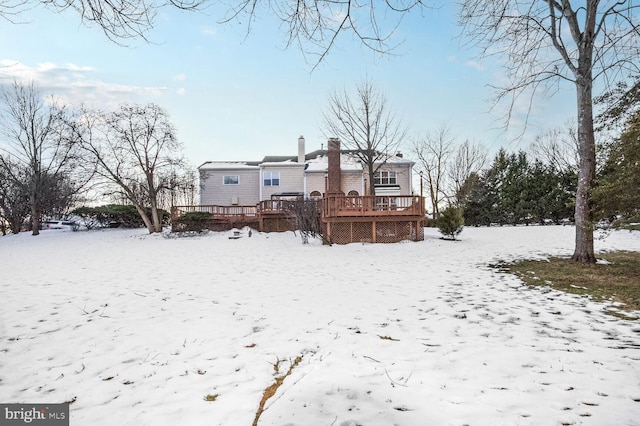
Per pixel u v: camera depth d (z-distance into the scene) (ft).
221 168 85.05
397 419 7.39
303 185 84.48
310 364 10.32
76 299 19.02
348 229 48.62
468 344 11.81
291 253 39.88
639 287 19.62
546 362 10.21
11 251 46.09
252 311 16.37
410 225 49.42
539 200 79.41
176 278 25.21
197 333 13.37
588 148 27.55
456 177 112.37
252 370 10.02
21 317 15.74
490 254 35.29
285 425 7.23
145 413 7.89
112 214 82.33
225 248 45.85
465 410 7.72
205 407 8.06
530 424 7.18
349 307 16.87
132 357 11.18
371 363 10.32
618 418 7.30
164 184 77.15
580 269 25.40
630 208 23.06
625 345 11.44
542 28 21.09
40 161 72.90
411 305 17.08
